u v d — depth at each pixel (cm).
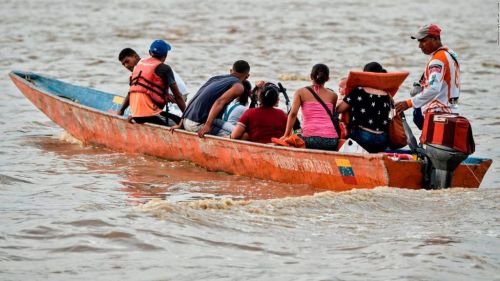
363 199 3138
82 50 8931
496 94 6394
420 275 2358
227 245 2619
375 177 3272
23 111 5409
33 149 4319
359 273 2380
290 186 3544
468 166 3353
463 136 3189
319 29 11362
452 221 2892
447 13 14262
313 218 2927
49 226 2761
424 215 2972
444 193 3247
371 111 3516
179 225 2792
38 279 2322
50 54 8581
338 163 3350
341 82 3806
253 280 2328
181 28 11312
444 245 2614
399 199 3142
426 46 3428
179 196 3344
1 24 11500
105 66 7794
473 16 13725
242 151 3669
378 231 2781
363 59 8469
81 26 11469
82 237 2655
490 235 2733
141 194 3369
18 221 2861
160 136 4038
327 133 3531
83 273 2372
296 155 3478
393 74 3494
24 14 13075
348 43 9819
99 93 4994
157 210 2939
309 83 6862
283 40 9981
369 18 13188
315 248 2605
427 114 3294
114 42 9731
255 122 3719
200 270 2400
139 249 2564
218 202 3072
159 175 3756
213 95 3869
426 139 3259
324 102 3556
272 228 2802
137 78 4131
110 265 2434
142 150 4175
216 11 14138
